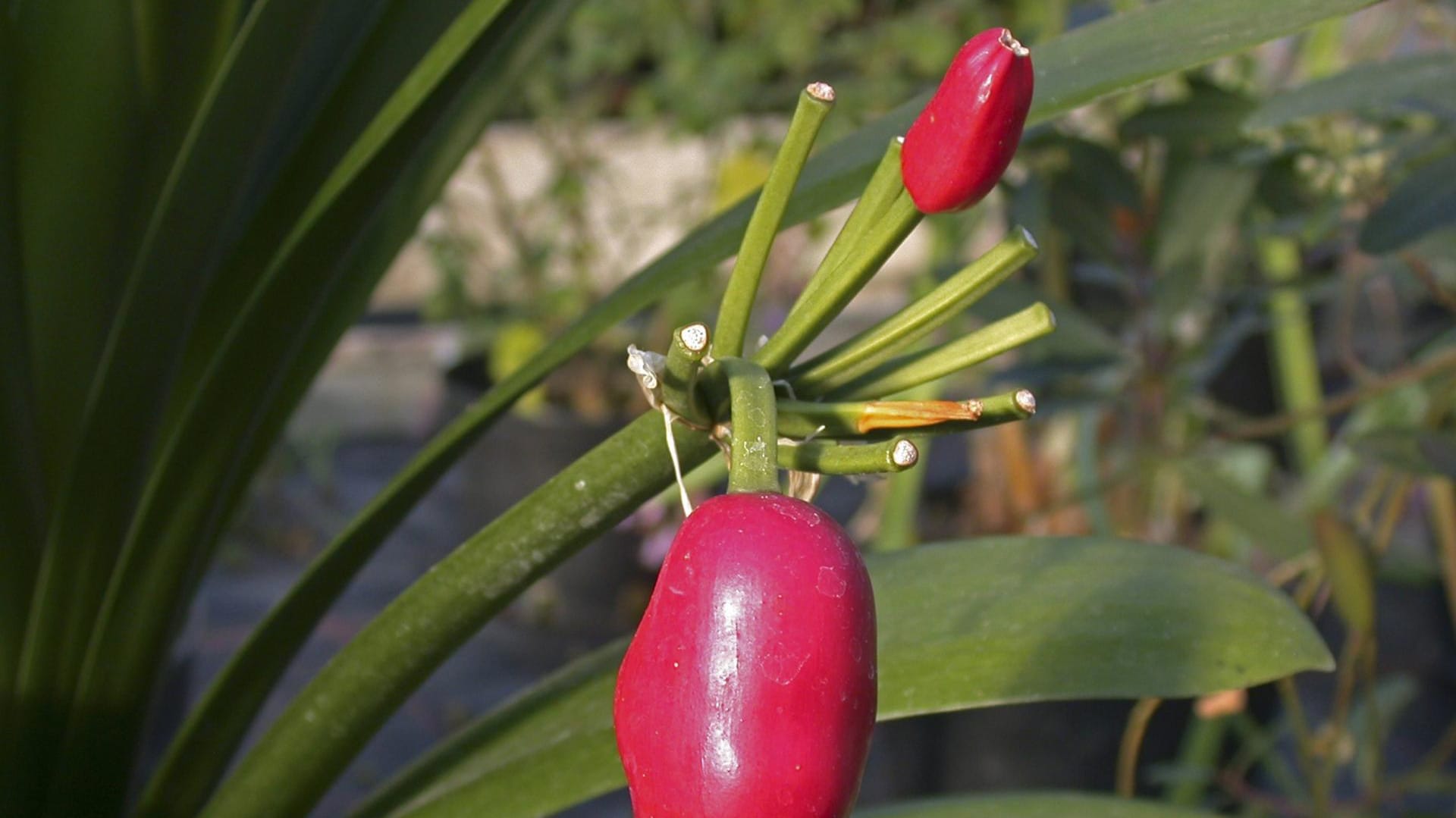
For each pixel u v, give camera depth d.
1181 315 0.69
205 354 0.36
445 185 0.40
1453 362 0.60
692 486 0.81
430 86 0.32
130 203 0.33
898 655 0.36
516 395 0.33
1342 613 0.57
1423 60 0.45
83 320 0.34
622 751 0.23
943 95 0.24
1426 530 1.06
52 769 0.35
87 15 0.31
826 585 0.23
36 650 0.34
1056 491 1.04
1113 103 0.73
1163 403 0.72
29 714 0.35
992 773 0.94
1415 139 0.53
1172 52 0.31
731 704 0.22
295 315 0.33
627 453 0.27
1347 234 0.64
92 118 0.32
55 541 0.33
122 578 0.34
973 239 1.01
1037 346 0.71
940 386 0.92
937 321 0.25
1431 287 0.59
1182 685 0.34
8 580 0.33
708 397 0.26
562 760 0.36
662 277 0.33
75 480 0.32
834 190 0.34
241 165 0.32
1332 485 0.82
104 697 0.35
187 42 0.33
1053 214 0.69
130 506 0.33
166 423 0.37
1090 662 0.35
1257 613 0.35
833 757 0.23
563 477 0.28
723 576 0.23
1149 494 0.82
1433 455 0.53
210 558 0.37
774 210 0.25
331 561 0.33
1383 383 0.62
